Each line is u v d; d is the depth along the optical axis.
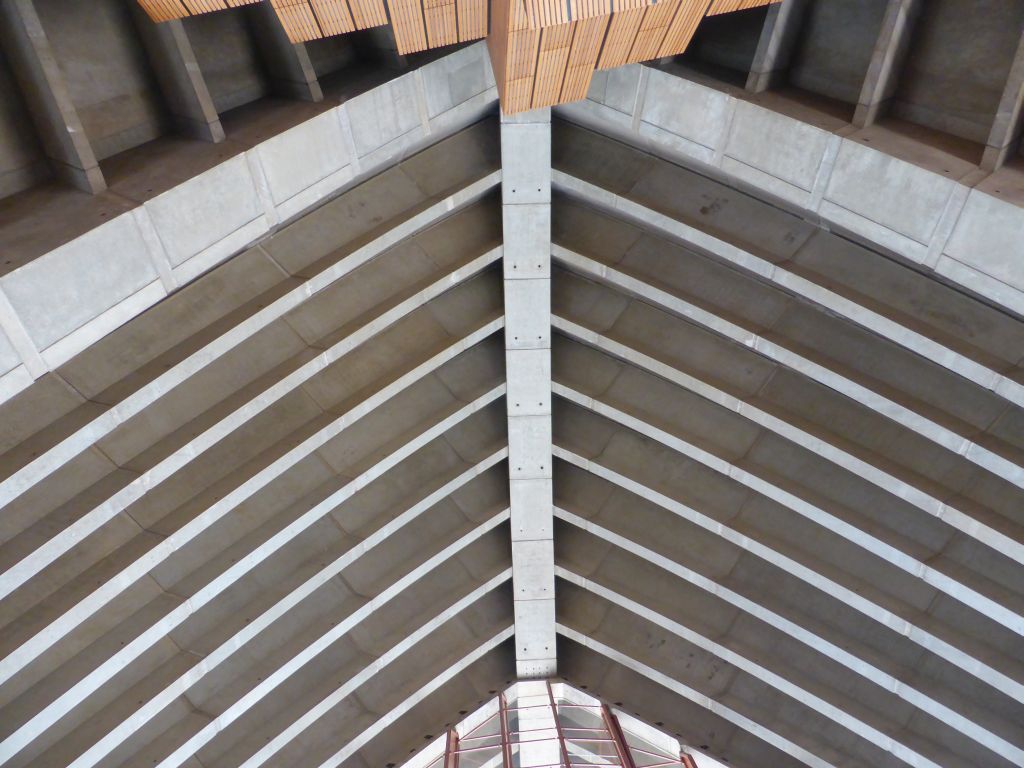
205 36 12.29
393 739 20.23
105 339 12.58
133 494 13.15
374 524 17.31
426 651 20.09
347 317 15.30
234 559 15.40
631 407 17.11
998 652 15.32
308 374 14.58
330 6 10.27
